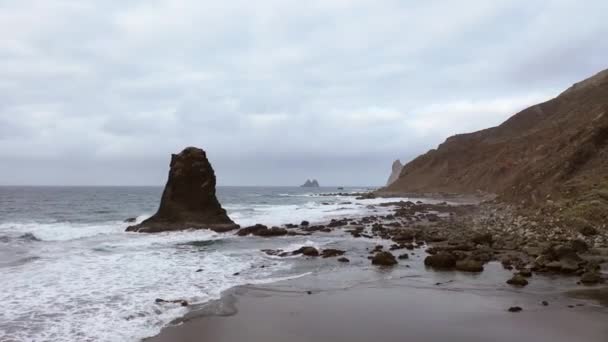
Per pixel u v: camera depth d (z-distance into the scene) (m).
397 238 24.66
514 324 9.77
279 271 16.27
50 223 34.34
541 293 12.40
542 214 24.92
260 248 22.30
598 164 28.58
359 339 8.95
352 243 23.97
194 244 23.72
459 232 25.66
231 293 12.81
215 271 16.17
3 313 10.69
